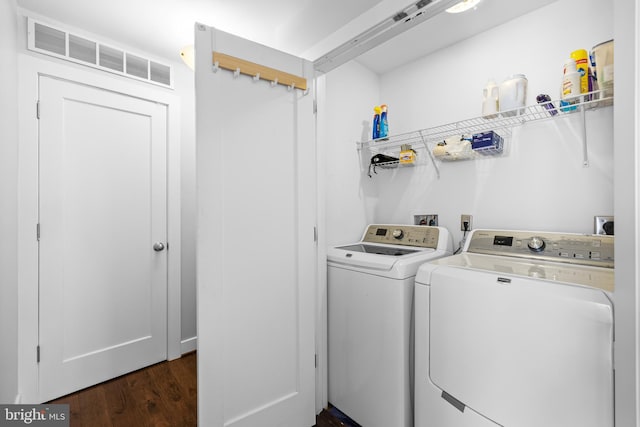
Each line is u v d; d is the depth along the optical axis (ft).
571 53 4.34
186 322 7.71
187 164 7.66
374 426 4.84
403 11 4.10
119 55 6.55
